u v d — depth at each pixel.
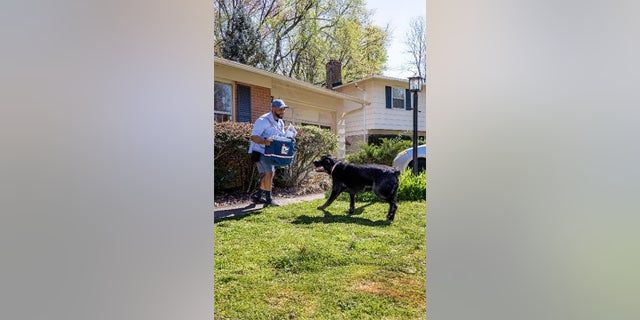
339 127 9.77
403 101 10.82
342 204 5.09
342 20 14.55
